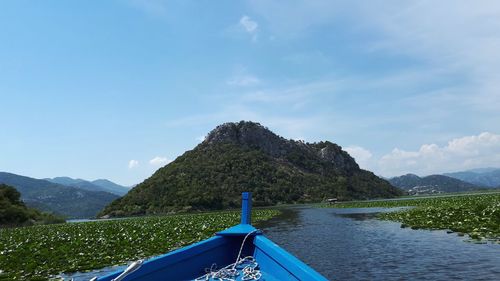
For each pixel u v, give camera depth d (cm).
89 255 1894
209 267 789
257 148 17212
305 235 2686
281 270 684
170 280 722
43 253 1977
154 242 2322
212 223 3781
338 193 15612
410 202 7281
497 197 5681
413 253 1680
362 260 1620
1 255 1909
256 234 820
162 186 12625
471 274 1260
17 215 6562
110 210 11694
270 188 14188
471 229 2153
